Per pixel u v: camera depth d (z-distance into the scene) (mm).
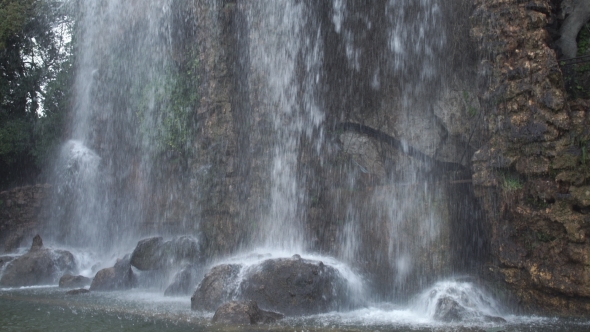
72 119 22266
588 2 11641
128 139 20141
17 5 21938
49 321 9773
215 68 15773
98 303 12000
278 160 15031
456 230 12453
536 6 10508
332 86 15547
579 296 9648
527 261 10258
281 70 15266
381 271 13164
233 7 15750
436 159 13789
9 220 21938
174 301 12406
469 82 12992
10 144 22469
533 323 9297
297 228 14727
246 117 15367
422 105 14055
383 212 13602
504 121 10617
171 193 18078
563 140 9883
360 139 15070
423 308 10898
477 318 9758
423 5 13844
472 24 11414
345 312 10883
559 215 9820
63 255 16891
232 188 15250
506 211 10609
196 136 16750
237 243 14992
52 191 21812
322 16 15555
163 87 18016
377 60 14867
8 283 15570
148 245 14977
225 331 8781
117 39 20375
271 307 10680
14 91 23172
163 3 18266
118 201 19969
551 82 10086
